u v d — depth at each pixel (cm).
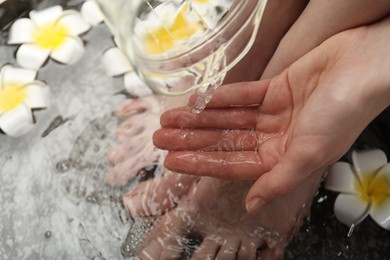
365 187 49
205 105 44
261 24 49
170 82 39
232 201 48
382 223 48
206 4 42
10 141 53
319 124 39
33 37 57
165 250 47
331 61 42
